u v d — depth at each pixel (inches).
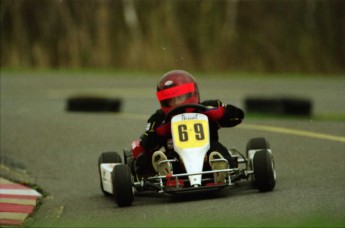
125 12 5044.3
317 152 1660.9
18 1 4904.0
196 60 5032.0
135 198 1224.2
